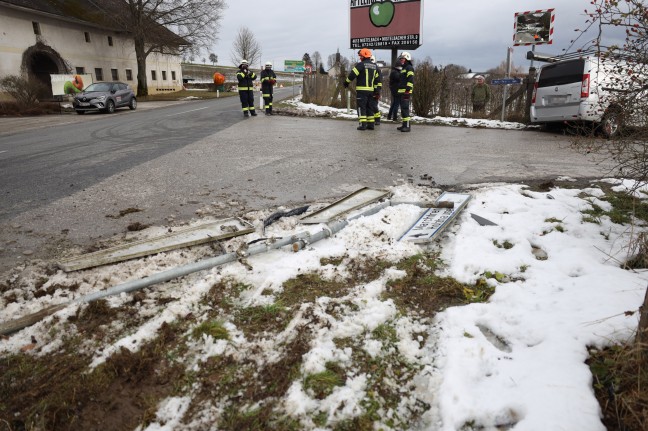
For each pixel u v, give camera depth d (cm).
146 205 468
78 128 1277
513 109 1381
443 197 454
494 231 359
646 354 178
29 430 174
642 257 295
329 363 207
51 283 287
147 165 680
